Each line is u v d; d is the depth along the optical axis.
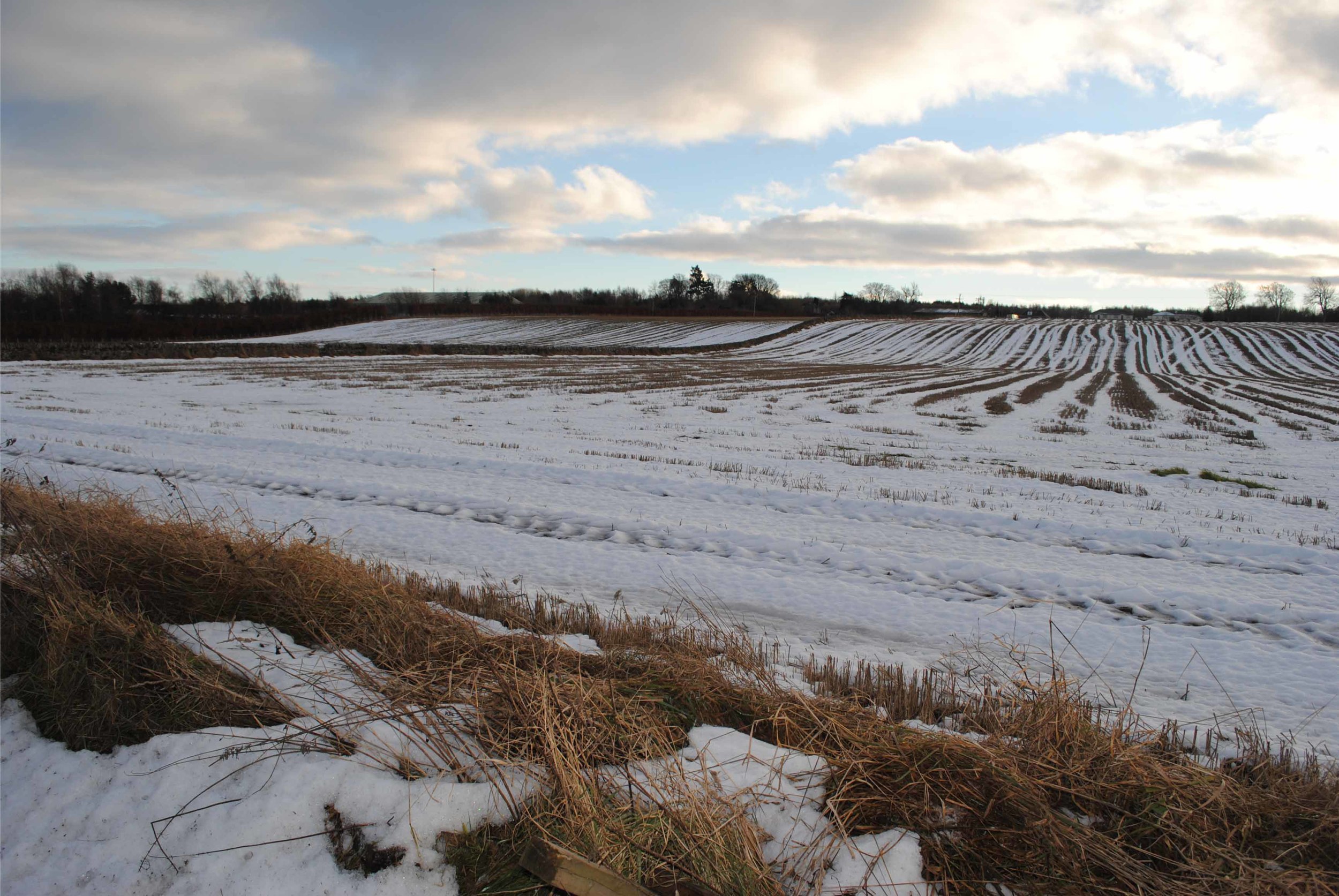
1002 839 3.68
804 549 10.32
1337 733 5.51
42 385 34.25
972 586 9.05
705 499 13.46
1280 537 11.45
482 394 34.88
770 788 3.96
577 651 5.62
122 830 3.76
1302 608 8.30
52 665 4.92
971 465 18.20
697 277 169.88
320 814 3.71
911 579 9.24
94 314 111.69
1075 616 8.07
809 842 3.65
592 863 3.49
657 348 89.06
